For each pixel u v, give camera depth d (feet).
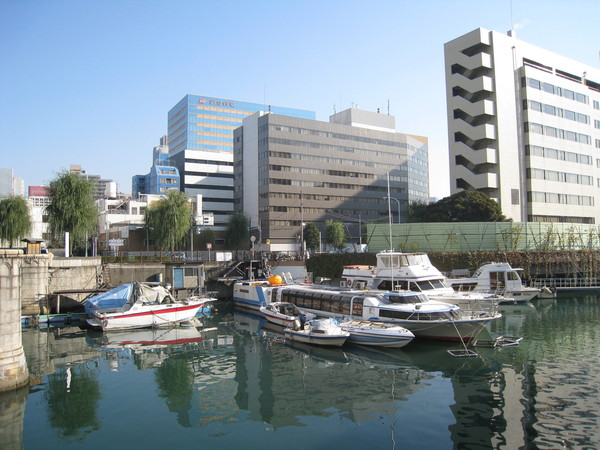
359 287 117.50
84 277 131.34
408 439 43.70
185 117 498.28
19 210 148.97
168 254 180.14
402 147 375.25
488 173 227.81
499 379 61.77
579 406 50.90
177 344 88.02
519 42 247.91
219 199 381.40
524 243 178.81
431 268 110.93
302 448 42.27
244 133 344.28
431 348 81.76
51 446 43.14
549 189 246.68
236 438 44.62
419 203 297.12
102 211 280.10
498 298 100.37
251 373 67.51
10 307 55.98
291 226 314.76
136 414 51.19
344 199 338.75
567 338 86.69
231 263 167.22
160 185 371.97
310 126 329.93
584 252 164.35
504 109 236.02
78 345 87.20
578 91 271.90
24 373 58.18
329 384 61.67
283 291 121.39
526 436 43.55
